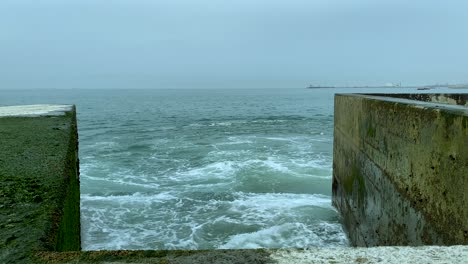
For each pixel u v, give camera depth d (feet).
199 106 189.26
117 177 39.47
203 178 38.68
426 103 15.57
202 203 31.24
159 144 60.90
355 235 22.74
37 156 15.53
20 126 24.49
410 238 14.32
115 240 24.35
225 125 91.86
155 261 7.02
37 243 7.68
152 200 31.99
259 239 24.48
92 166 44.47
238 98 309.22
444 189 11.82
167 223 27.20
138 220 27.73
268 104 203.82
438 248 7.47
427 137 13.09
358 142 22.74
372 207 19.43
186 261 7.02
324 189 34.88
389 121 16.97
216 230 25.90
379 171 18.33
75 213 13.23
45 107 39.73
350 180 24.72
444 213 11.77
